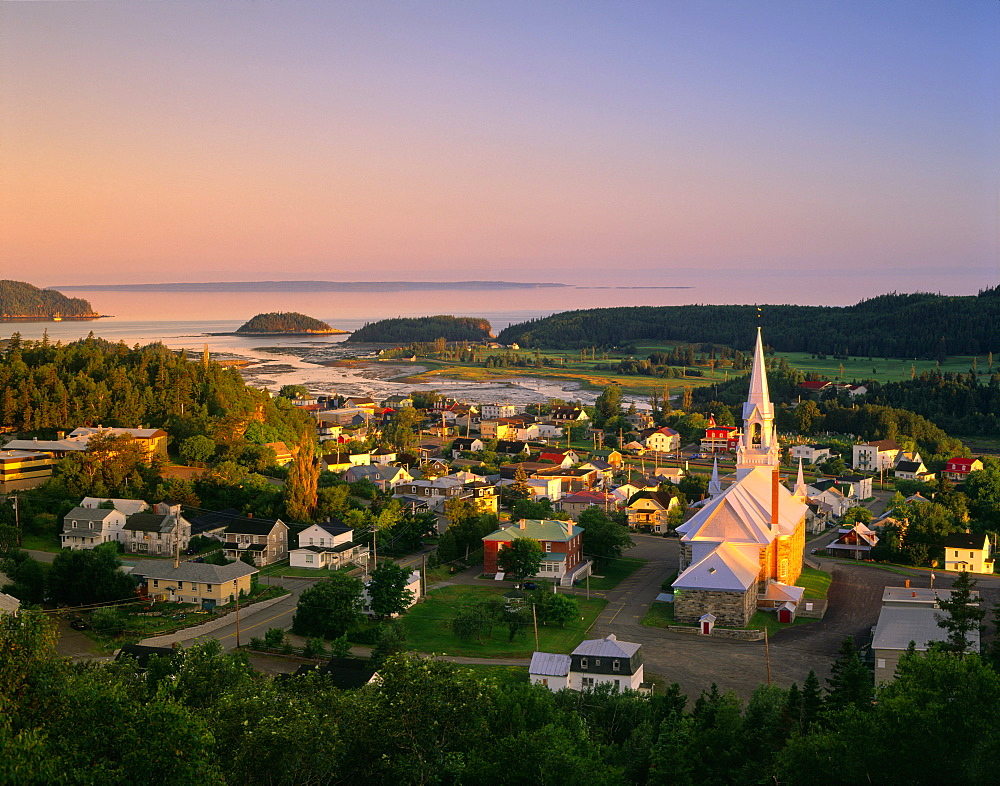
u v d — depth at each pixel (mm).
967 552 149750
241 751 54969
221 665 72938
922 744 55406
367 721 58250
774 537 128875
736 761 69500
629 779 70312
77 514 145500
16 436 194125
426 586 135000
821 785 57750
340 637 108062
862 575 145125
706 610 117875
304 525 149750
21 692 49500
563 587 136375
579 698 85875
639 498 185625
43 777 42344
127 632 110125
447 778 59219
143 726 48219
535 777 60062
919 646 91562
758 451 145875
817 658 106062
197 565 124625
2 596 105625
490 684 63250
